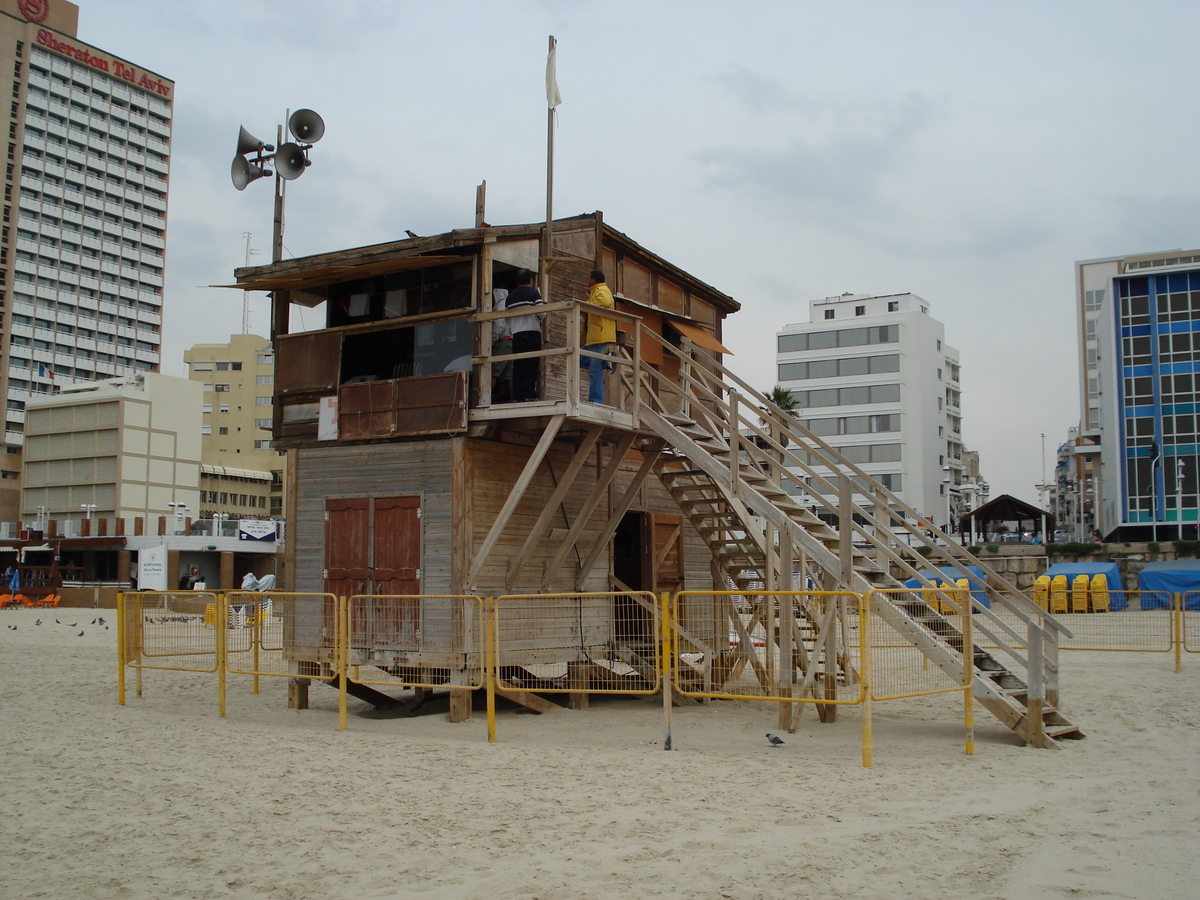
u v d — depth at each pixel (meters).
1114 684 16.31
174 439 78.44
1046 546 49.44
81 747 10.80
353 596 12.51
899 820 7.43
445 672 13.45
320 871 6.33
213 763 9.83
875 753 10.33
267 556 62.84
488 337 13.02
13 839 7.12
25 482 78.06
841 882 6.00
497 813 7.71
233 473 87.12
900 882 6.00
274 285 14.44
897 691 14.58
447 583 12.93
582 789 8.52
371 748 10.68
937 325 81.38
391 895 5.87
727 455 13.75
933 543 13.09
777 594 10.01
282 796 8.36
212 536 58.59
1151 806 7.90
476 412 12.84
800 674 13.98
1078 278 101.38
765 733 11.79
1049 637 12.23
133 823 7.52
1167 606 35.94
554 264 13.91
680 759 9.94
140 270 107.56
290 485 14.47
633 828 7.23
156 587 45.84
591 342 13.50
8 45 96.75
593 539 14.92
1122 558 47.97
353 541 13.79
